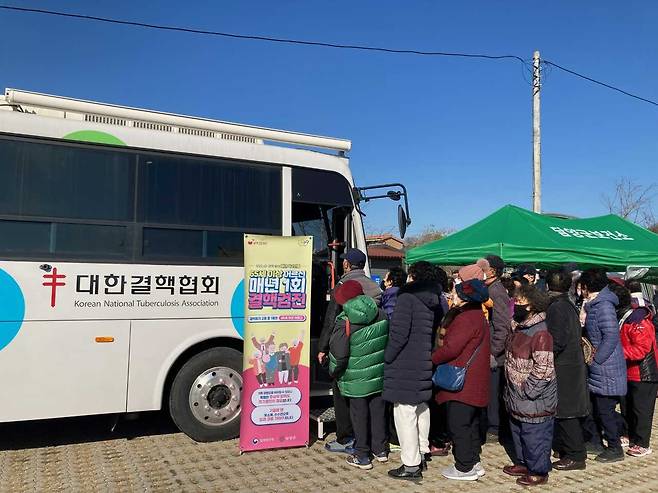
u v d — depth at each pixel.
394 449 5.71
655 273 11.07
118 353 5.32
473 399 4.82
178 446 5.70
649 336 5.84
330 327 5.64
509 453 5.87
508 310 6.02
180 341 5.59
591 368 5.65
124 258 5.43
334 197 6.77
